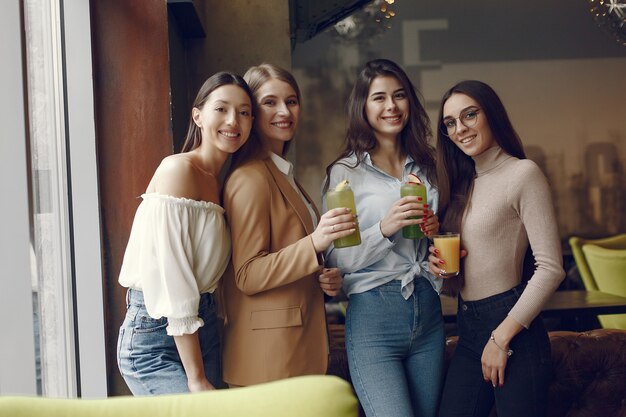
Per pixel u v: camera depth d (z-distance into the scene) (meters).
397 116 2.58
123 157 2.91
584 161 8.02
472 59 7.93
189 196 2.13
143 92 2.93
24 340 2.12
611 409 2.98
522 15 7.94
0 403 1.30
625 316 4.68
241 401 1.37
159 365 2.17
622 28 4.87
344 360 2.84
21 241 2.14
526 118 8.00
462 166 2.59
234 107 2.27
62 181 2.71
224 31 4.33
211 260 2.21
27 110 2.22
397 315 2.47
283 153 2.60
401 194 2.49
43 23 2.64
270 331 2.31
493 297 2.45
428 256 2.57
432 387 2.52
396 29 7.87
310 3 6.03
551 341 3.00
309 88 7.88
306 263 2.25
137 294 2.20
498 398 2.44
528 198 2.40
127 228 2.89
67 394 2.67
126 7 2.93
